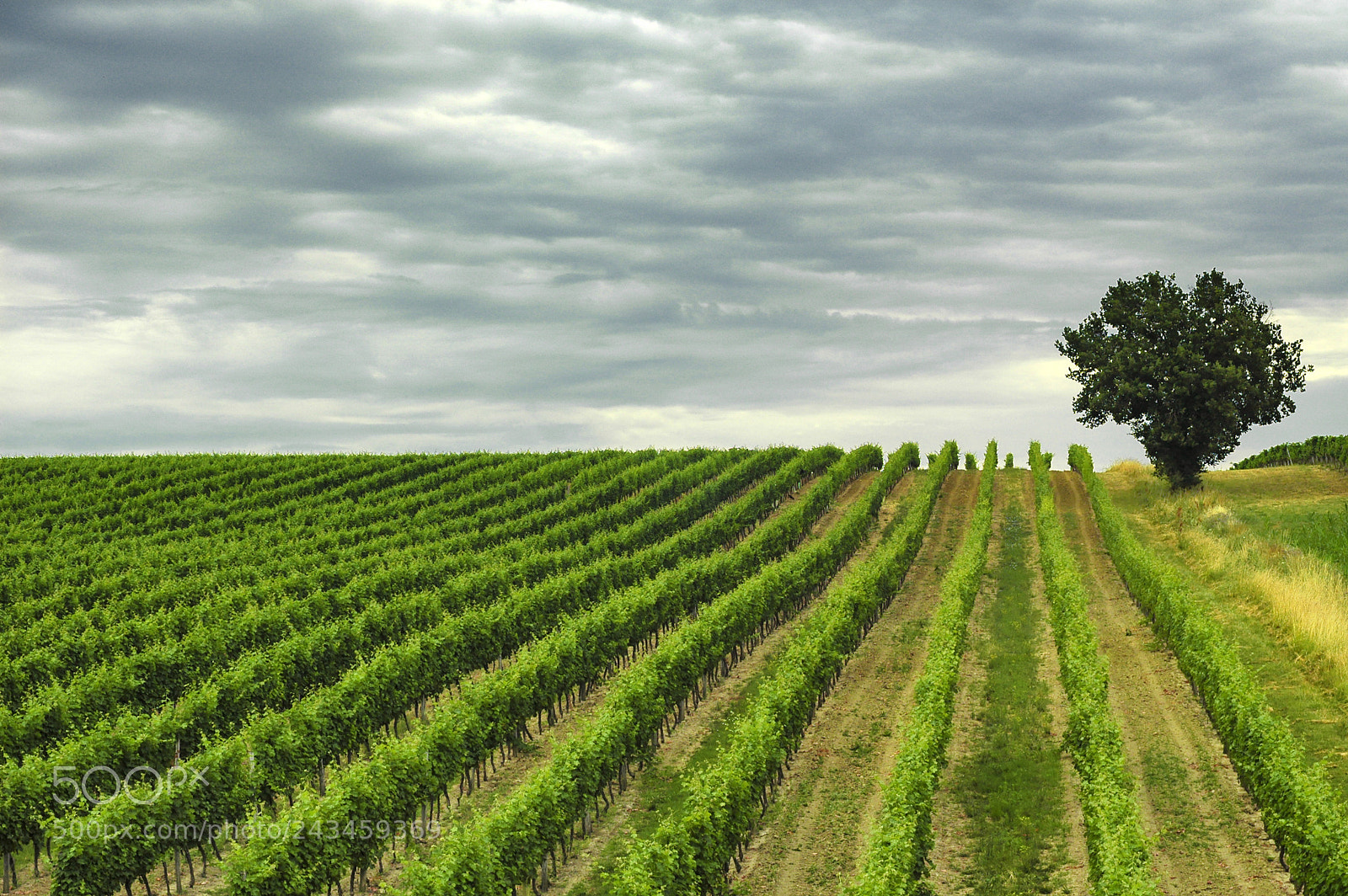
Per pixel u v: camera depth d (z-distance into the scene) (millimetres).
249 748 23219
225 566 48781
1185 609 33844
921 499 64625
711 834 19562
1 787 20484
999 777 25719
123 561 49000
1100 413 69250
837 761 27797
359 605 41969
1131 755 26844
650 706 27688
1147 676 33875
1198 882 19844
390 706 29141
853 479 80562
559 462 77062
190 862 20922
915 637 40844
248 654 31203
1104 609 43531
